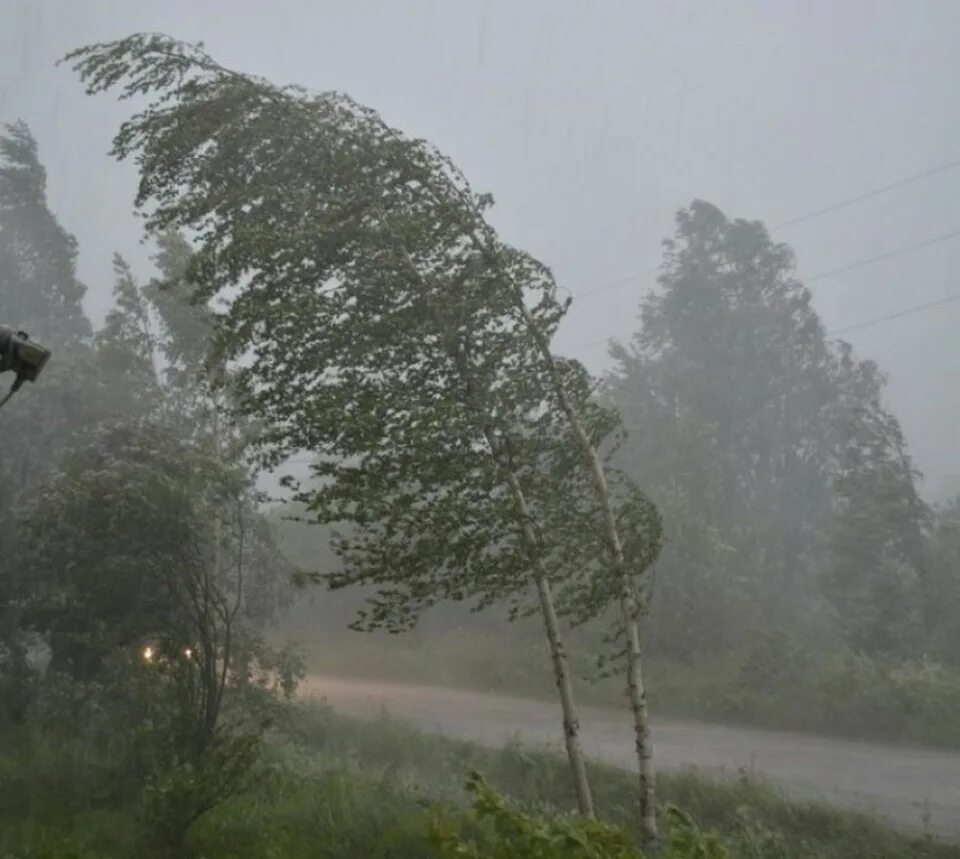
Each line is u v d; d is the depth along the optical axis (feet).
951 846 32.42
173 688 40.57
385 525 25.61
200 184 27.76
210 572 42.16
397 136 27.32
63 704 44.14
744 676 65.00
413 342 25.66
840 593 74.33
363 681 84.38
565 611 27.07
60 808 34.01
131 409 50.34
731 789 37.73
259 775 35.22
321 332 25.27
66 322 72.74
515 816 17.11
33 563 44.04
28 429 54.08
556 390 27.17
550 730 56.95
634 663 26.17
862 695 58.13
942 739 52.11
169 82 28.14
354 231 26.23
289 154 26.96
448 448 24.93
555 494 27.14
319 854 27.66
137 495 38.37
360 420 23.88
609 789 39.81
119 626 40.63
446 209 26.73
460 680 80.69
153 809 30.60
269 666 47.62
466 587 26.73
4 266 71.10
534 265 27.68
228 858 28.25
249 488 43.01
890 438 76.59
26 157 73.36
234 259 25.98
